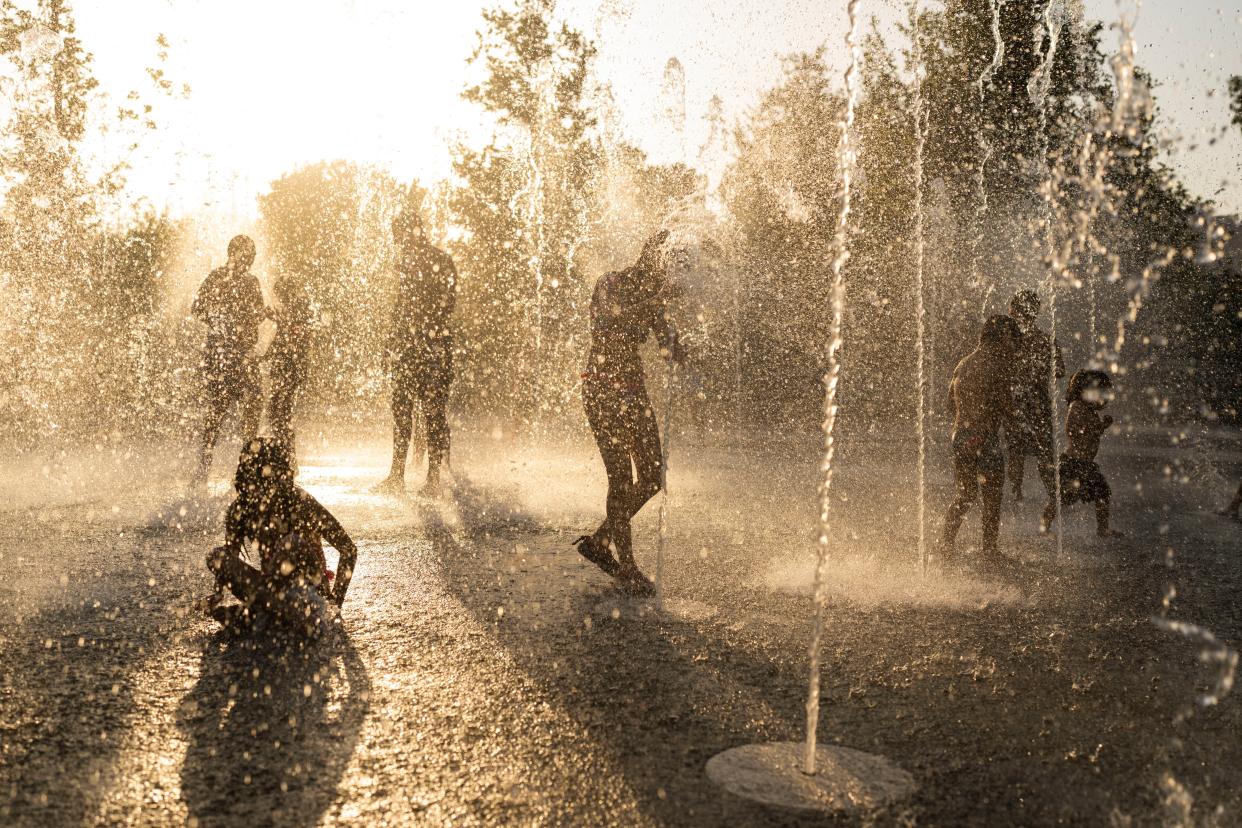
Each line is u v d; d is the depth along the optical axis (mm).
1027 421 7090
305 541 3863
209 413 8180
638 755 2709
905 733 2934
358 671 3381
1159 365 18578
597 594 4645
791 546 6168
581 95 18969
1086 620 4359
